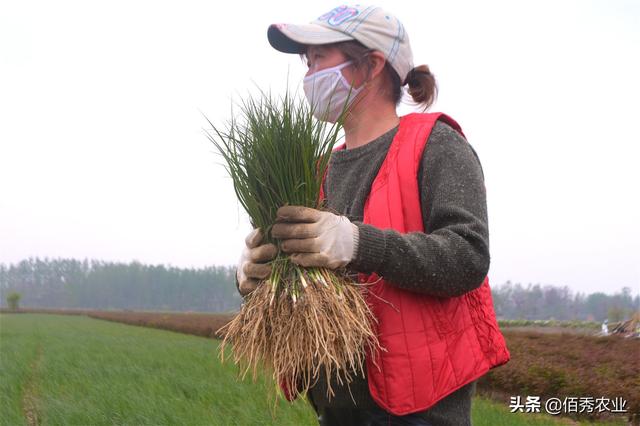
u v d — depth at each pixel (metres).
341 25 1.87
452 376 1.65
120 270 138.25
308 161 1.71
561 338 18.19
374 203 1.77
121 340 24.67
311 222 1.63
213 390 8.07
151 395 7.37
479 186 1.72
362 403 1.80
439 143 1.76
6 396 7.68
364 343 1.68
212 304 131.62
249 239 1.75
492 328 1.75
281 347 1.66
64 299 141.00
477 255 1.61
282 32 1.90
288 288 1.67
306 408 6.33
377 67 1.89
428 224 1.74
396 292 1.68
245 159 1.77
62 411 6.54
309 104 1.84
